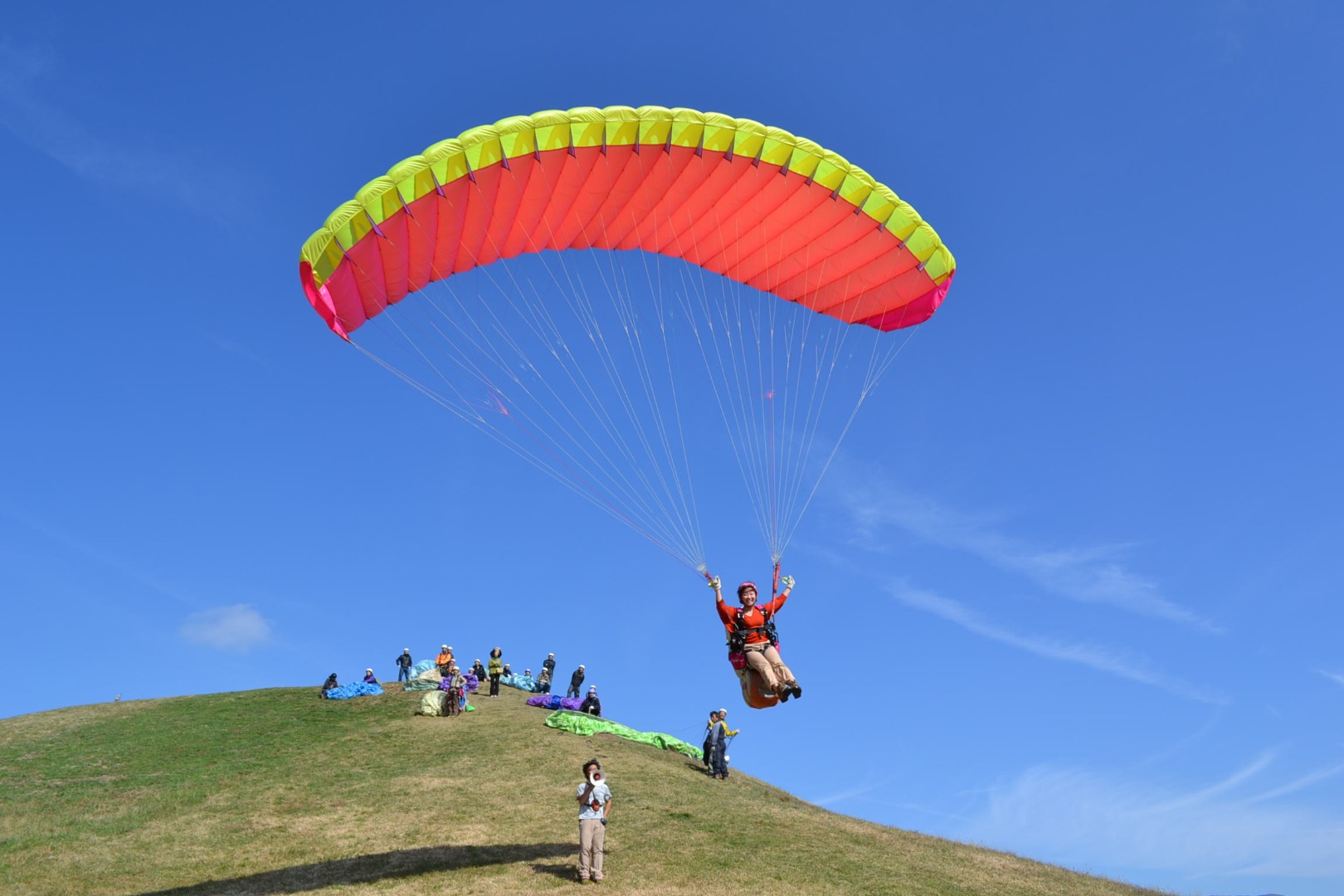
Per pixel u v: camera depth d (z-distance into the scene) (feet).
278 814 69.05
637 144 51.24
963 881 60.80
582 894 53.26
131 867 58.59
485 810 69.15
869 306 61.16
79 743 92.73
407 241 49.85
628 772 81.76
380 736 92.43
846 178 54.39
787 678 44.57
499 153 48.96
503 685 125.18
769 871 58.23
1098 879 67.62
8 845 62.49
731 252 59.93
